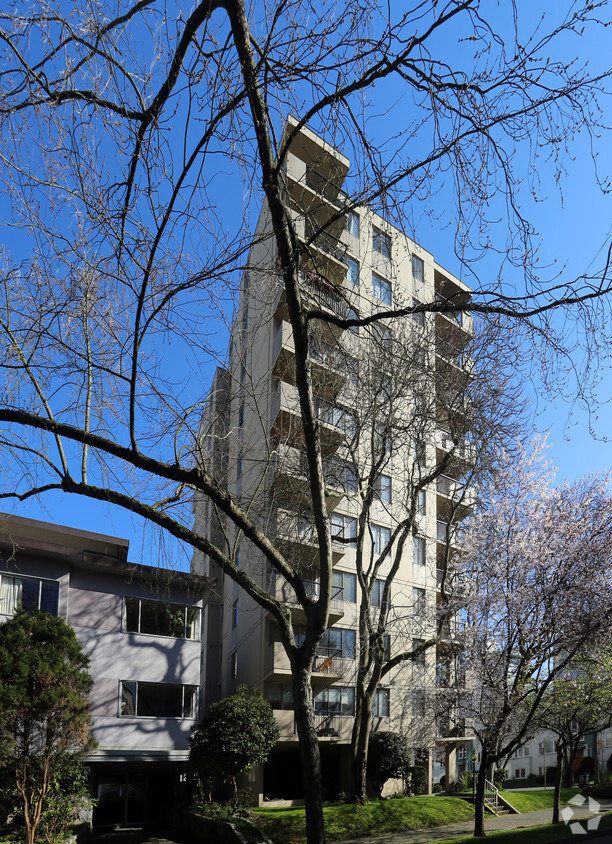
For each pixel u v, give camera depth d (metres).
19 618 18.20
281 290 8.46
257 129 6.57
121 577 23.91
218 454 8.77
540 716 21.77
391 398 15.01
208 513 9.86
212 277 6.81
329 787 28.73
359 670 22.80
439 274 28.72
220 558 7.23
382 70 6.05
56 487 7.35
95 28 6.31
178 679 24.19
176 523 7.26
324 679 27.02
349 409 17.23
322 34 6.15
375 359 12.12
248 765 21.08
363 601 22.30
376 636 22.09
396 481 31.05
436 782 31.92
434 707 23.80
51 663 17.39
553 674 17.34
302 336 7.17
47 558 22.36
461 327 14.09
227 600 34.03
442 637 21.95
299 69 6.25
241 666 29.55
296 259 7.02
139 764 24.58
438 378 14.18
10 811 17.23
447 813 23.31
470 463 16.44
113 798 24.53
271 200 6.78
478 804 19.16
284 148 6.68
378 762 25.48
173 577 16.09
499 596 18.64
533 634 17.98
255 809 22.55
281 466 15.66
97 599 23.28
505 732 20.52
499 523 19.03
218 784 26.95
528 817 25.28
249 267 7.04
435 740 28.45
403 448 23.75
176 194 6.29
